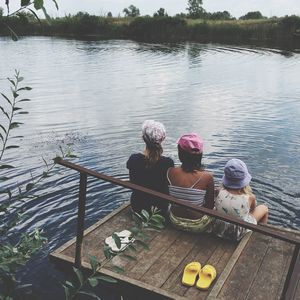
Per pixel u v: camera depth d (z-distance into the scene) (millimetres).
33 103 12141
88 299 3605
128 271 3732
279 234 2740
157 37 43000
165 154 7742
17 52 26906
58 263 3992
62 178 6367
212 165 7199
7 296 1968
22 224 4863
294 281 2697
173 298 3400
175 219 4355
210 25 41938
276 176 6730
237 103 12625
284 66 21594
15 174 6559
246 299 3398
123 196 5793
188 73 19016
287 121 10406
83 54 26109
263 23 41688
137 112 11250
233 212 4125
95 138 8727
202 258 3957
